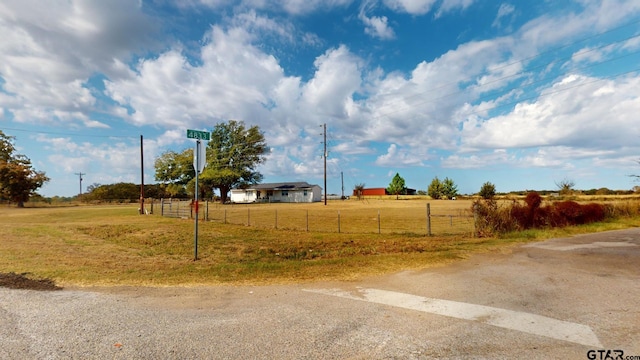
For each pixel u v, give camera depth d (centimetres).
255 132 6419
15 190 4662
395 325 381
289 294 512
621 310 429
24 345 327
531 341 338
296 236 1434
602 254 827
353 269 683
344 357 305
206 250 1082
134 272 669
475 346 327
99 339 342
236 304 462
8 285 549
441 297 489
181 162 6600
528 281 577
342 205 4988
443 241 1171
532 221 1395
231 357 304
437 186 7875
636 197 2066
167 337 348
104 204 5884
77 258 834
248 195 7562
